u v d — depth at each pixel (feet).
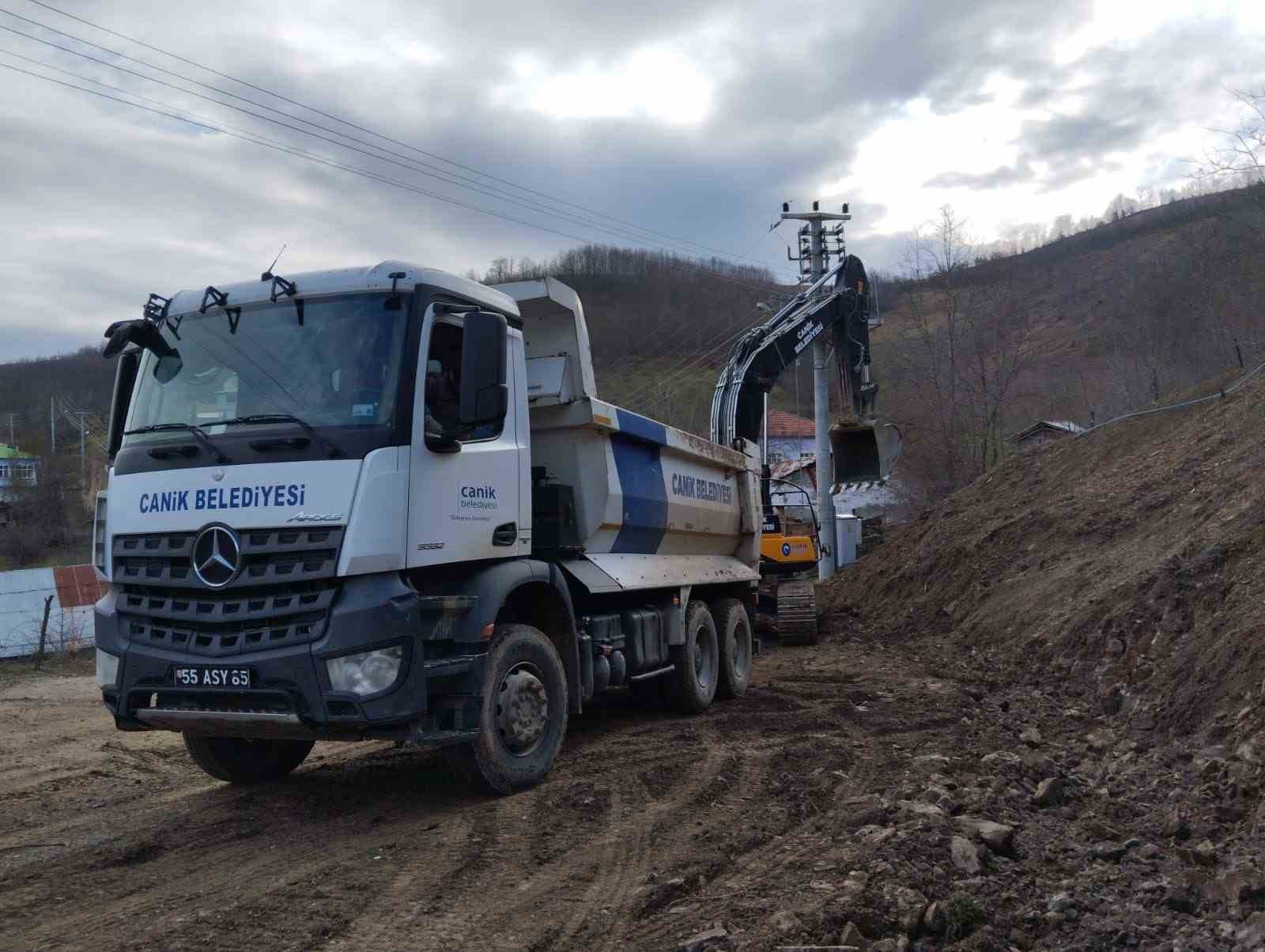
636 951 13.35
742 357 47.78
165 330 20.43
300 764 24.93
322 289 19.61
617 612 27.14
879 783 21.49
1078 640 33.37
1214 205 97.50
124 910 15.06
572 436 25.96
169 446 18.85
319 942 13.70
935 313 129.08
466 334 19.01
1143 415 54.44
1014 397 121.90
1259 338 73.26
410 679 17.76
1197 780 20.45
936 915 13.85
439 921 14.40
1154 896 14.80
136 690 18.40
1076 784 21.35
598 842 17.88
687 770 23.00
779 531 49.80
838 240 60.08
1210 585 29.19
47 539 104.53
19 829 19.80
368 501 17.70
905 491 117.39
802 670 39.81
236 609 17.87
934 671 36.60
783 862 16.67
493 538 20.67
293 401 18.79
